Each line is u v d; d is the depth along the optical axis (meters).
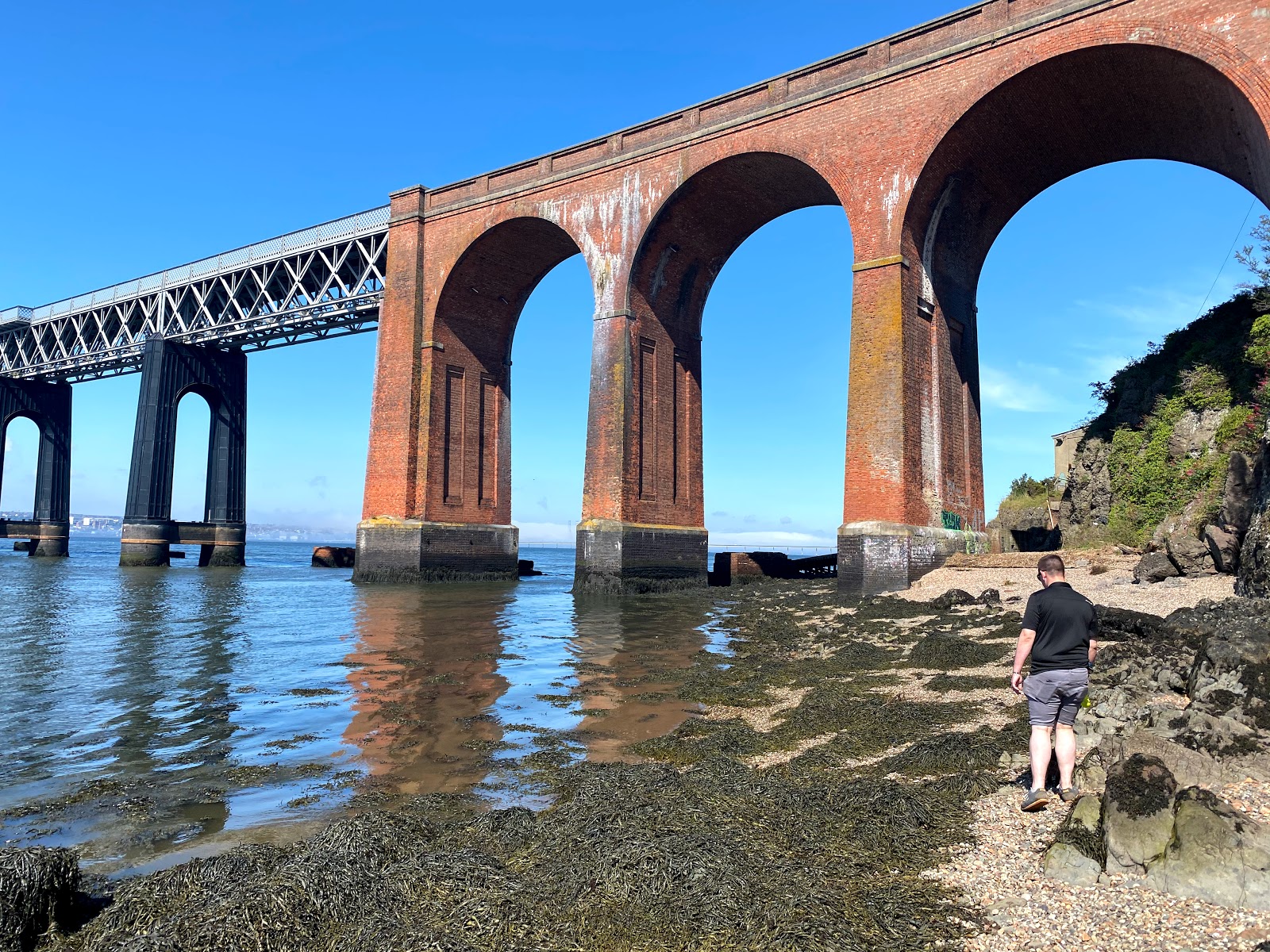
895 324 22.73
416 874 5.39
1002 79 21.39
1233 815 4.71
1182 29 18.48
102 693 12.47
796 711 10.42
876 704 10.10
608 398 28.98
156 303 51.38
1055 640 6.13
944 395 24.73
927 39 23.11
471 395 36.31
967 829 5.85
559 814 6.54
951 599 18.27
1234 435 19.75
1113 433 25.52
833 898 4.87
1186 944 4.10
